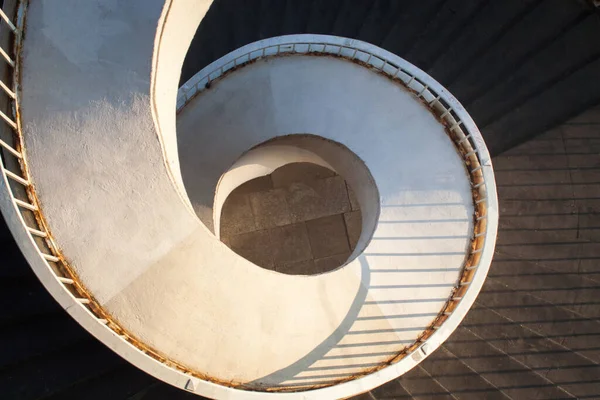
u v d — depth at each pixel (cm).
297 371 405
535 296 555
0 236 414
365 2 679
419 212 496
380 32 655
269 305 384
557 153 591
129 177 318
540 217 578
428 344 401
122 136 312
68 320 423
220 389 329
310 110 568
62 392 423
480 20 632
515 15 625
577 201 578
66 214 320
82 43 309
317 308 427
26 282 421
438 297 464
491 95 604
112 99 309
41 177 316
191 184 630
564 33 609
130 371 437
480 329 546
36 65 311
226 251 344
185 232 332
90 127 312
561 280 560
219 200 682
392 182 515
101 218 323
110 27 307
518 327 542
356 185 618
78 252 324
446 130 511
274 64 576
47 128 312
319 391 362
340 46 546
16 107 311
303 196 828
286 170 830
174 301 346
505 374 529
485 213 462
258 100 584
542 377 528
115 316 338
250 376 387
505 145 595
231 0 702
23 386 411
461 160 502
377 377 382
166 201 324
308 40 551
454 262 476
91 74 309
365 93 547
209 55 675
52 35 311
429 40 636
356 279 460
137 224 326
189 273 343
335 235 823
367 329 443
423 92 517
